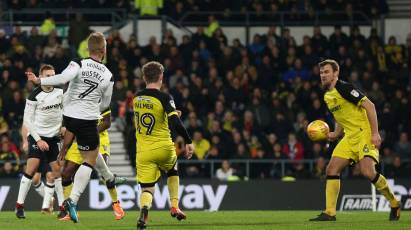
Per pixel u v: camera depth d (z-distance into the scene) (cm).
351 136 2486
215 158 4422
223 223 2506
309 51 5188
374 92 4938
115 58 4941
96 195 3909
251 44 5325
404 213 3225
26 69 4912
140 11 5588
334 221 2522
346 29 5703
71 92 2355
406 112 4909
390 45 5366
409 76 5284
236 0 5725
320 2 5731
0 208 3856
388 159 4491
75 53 5156
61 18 5616
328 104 2505
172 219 2758
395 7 5909
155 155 2150
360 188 4062
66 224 2433
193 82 4822
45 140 2828
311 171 4372
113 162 4616
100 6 5697
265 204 4034
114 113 4769
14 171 4222
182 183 4012
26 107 2758
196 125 4516
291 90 5003
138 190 3938
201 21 5709
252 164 4450
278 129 4669
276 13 5634
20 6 5547
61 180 2745
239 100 4862
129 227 2320
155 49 5062
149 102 2152
